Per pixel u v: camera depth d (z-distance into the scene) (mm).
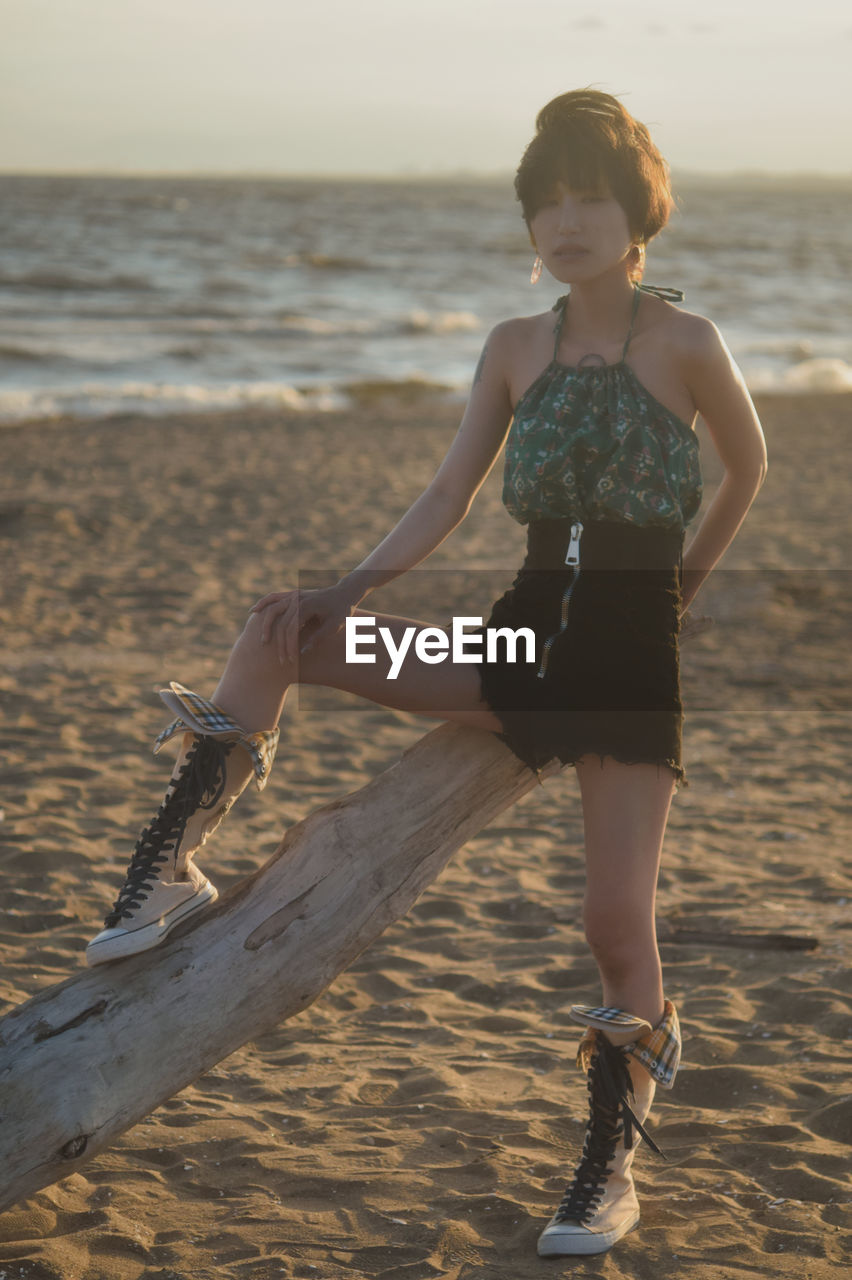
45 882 4863
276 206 136625
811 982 4098
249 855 5203
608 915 2426
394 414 22172
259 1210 2771
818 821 5922
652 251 78250
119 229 81625
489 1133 3170
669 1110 3348
